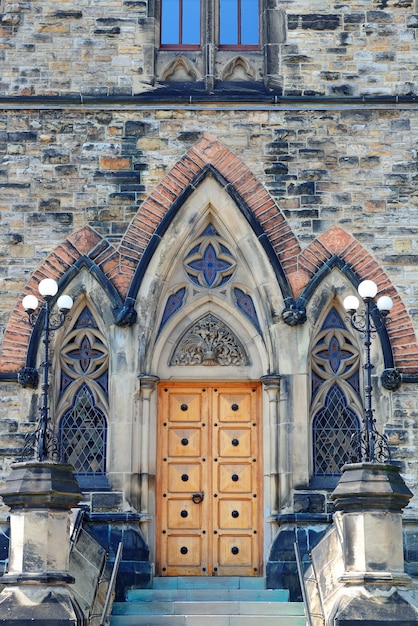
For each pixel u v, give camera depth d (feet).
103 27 63.82
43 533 46.91
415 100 62.69
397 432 59.06
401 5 64.18
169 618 51.52
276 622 51.26
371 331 56.08
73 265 60.95
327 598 48.11
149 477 59.36
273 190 61.98
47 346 51.42
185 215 61.46
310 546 57.16
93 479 59.52
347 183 62.08
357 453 59.88
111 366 60.08
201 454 61.21
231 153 62.28
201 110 62.75
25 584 46.19
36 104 62.80
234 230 61.52
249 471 61.00
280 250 61.31
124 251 61.26
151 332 60.44
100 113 62.85
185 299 61.77
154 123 62.64
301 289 60.85
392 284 60.95
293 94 62.95
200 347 61.62
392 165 62.34
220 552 60.08
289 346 60.29
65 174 62.13
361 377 60.70
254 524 60.34
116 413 59.57
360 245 61.41
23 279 60.95
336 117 62.85
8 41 63.52
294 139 62.54
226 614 52.95
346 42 63.67
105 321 60.49
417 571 56.70
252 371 61.46
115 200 61.82
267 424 60.08
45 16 63.82
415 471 58.70
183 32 64.69
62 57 63.36
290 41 63.72
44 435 49.75
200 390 61.87
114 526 58.03
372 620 45.32
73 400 60.64
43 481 47.34
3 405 59.36
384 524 47.11
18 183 62.03
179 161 62.28
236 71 64.08
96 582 51.93
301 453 59.06
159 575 59.72
